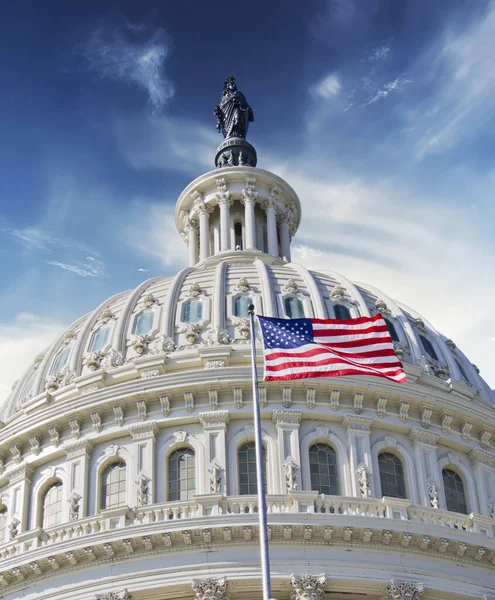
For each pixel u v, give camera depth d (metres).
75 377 59.06
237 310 60.12
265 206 74.88
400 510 49.59
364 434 54.28
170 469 53.59
